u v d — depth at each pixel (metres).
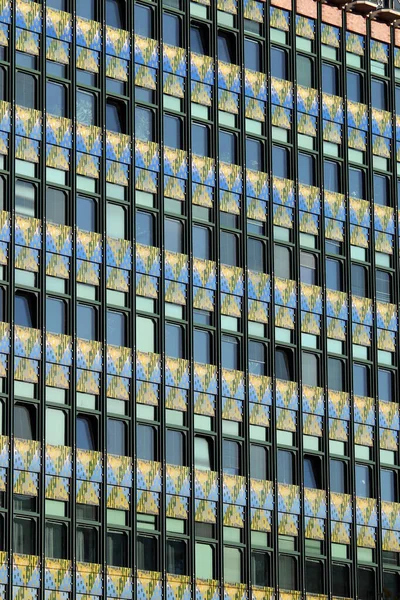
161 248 153.88
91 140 151.00
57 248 147.12
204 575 151.50
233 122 161.12
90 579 144.25
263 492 156.62
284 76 165.75
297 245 163.62
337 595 160.25
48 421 144.25
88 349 147.50
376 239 169.62
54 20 150.38
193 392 153.62
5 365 142.88
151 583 148.00
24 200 146.25
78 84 151.00
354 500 163.00
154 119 155.50
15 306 144.38
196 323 155.12
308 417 161.25
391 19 173.25
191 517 151.38
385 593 163.25
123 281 150.88
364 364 166.50
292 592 157.12
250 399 157.50
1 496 140.75
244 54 162.88
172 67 157.38
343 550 161.38
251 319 159.12
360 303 167.38
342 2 170.75
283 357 161.00
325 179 167.38
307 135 166.38
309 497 159.88
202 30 160.62
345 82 170.00
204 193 157.75
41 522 142.00
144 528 148.25
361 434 165.00
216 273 157.12
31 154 147.12
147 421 150.00
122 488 147.50
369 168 170.25
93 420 147.12
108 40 153.50
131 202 152.50
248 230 160.38
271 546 156.38
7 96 146.75
